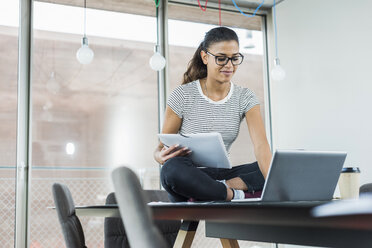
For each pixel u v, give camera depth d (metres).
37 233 3.94
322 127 4.35
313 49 4.48
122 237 2.22
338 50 4.21
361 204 0.58
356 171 1.35
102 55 4.35
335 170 1.31
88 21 4.32
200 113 1.97
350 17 4.10
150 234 0.68
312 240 0.98
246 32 4.96
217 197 1.41
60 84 4.15
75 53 4.24
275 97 4.92
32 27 4.10
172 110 1.98
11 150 3.94
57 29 4.20
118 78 4.38
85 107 4.22
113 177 0.72
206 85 1.99
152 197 2.40
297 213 0.72
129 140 4.34
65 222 1.56
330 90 4.28
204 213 0.99
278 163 1.18
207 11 4.81
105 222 2.23
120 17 4.45
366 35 3.94
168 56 4.55
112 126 4.30
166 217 1.12
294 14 4.71
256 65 4.98
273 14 4.99
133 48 4.46
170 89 4.52
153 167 4.39
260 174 1.68
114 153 4.28
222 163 1.49
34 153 3.99
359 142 3.96
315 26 4.46
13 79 4.01
